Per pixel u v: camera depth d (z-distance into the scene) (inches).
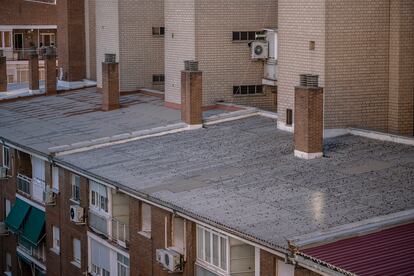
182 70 2672.2
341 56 2266.2
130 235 2201.0
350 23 2262.6
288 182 1959.9
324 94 2260.1
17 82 4456.2
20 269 2940.5
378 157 2065.7
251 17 2839.6
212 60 2822.3
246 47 2847.0
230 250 1829.5
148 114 2906.0
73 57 3764.8
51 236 2674.7
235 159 2201.0
